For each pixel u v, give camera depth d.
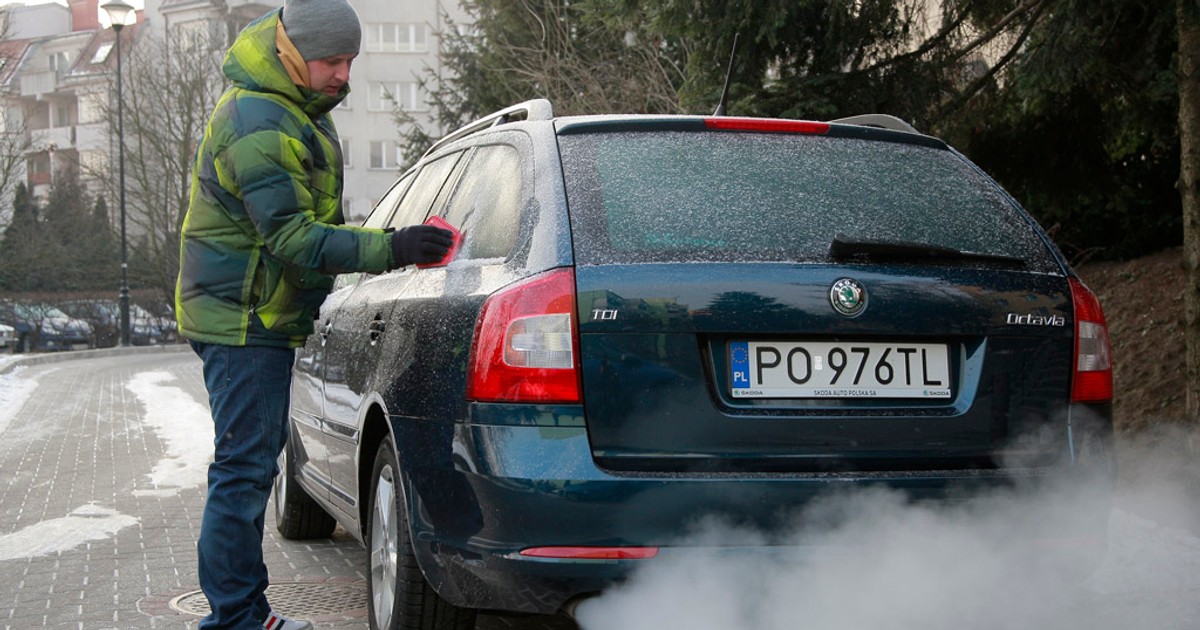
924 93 9.04
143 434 12.27
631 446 3.14
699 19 8.65
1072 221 12.48
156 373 25.08
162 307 45.66
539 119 3.84
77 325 42.00
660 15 8.73
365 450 4.21
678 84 15.06
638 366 3.16
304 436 5.60
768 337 3.25
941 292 3.36
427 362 3.51
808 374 3.26
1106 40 8.50
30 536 6.65
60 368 27.44
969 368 3.39
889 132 3.93
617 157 3.55
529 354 3.16
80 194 46.94
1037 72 7.90
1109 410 3.57
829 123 3.88
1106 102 9.56
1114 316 10.67
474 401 3.21
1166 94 8.91
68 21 93.25
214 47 49.38
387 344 3.95
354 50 3.82
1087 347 3.53
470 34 22.70
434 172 4.88
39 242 40.69
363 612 4.86
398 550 3.69
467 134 4.73
